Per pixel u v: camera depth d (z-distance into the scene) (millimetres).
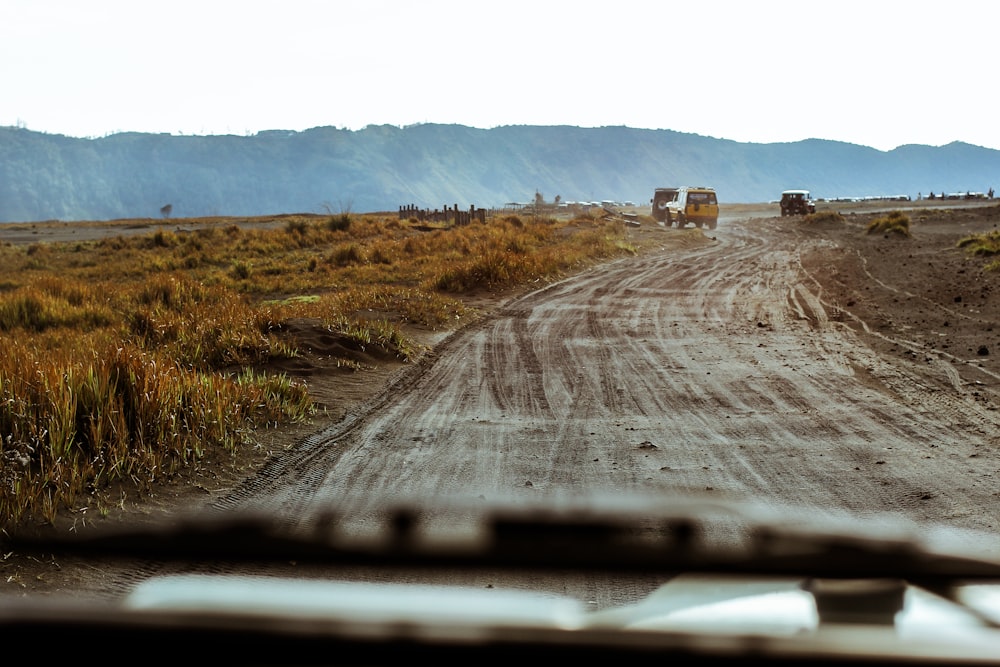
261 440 8367
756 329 16562
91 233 68438
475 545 4070
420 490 6574
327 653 2057
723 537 4062
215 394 8930
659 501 5984
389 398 10766
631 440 8531
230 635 2129
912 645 1925
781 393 10844
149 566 4371
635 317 18438
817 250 40406
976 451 7941
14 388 7574
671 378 11945
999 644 1928
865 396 10555
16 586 4219
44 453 6738
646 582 3332
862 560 3080
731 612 2275
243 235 49469
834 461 7621
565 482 6852
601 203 141375
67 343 14234
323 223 54188
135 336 14289
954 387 10938
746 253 39031
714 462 7602
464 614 2730
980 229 58406
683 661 1908
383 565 3770
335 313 16359
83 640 2180
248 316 14664
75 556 4668
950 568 2893
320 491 6594
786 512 5695
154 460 6961
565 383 11688
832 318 17859
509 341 15461
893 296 21234
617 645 2010
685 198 63562
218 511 5918
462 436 8727
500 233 41531
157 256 40250
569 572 3541
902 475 7109
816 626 2100
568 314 18984
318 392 10867
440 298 19656
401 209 78625
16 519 5469
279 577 3514
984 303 19203
